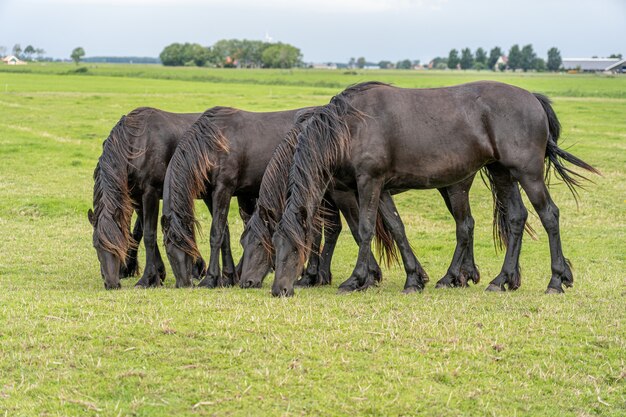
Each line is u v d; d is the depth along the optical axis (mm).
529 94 11578
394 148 11305
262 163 12906
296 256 11023
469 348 8633
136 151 12797
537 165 11367
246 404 7254
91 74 115438
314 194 10984
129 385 7586
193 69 164625
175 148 13266
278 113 13375
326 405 7285
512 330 9273
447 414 7230
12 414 7016
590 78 128500
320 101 53219
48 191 22703
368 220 11469
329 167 11164
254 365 8078
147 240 13094
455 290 12062
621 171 26875
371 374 7918
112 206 12047
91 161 28062
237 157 12703
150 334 8844
